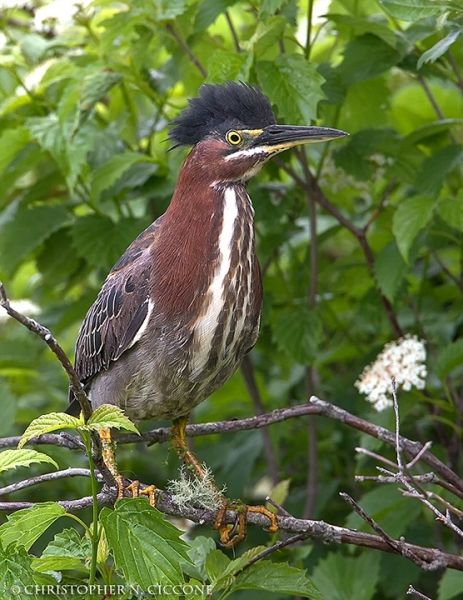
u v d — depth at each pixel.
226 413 11.30
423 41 9.41
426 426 10.32
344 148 9.65
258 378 11.19
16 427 10.96
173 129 8.05
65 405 11.25
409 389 8.02
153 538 5.52
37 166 11.25
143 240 8.14
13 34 11.35
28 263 12.54
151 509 5.57
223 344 7.62
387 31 8.77
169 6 8.92
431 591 9.62
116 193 10.02
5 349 10.92
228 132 7.79
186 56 9.83
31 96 10.40
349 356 10.77
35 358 10.95
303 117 8.27
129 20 9.03
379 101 10.05
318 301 10.38
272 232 10.20
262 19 8.02
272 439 10.26
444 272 10.66
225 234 7.59
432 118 11.05
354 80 9.26
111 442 7.30
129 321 7.66
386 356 8.16
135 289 7.64
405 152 9.70
